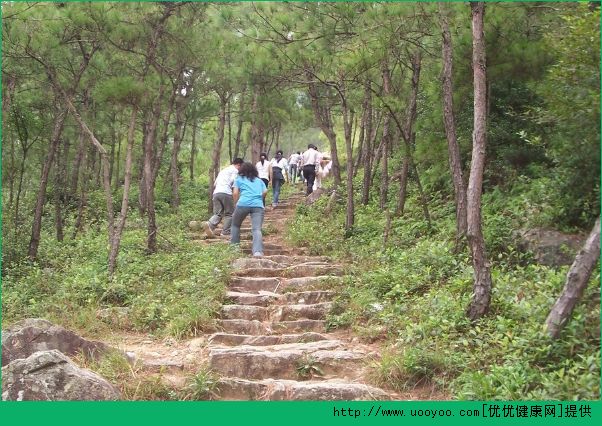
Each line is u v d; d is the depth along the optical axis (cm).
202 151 2809
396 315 673
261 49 1088
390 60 1191
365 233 1078
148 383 542
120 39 984
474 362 538
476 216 611
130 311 754
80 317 736
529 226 779
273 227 1341
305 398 525
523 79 916
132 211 1606
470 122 1000
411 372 551
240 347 638
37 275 905
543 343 518
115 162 2112
